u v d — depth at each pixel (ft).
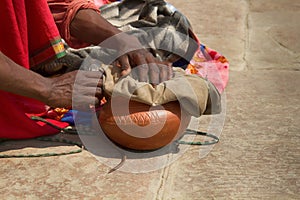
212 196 9.30
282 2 19.98
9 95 10.64
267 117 11.87
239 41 16.48
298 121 11.71
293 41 16.43
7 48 10.63
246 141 10.93
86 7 10.98
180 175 9.86
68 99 10.21
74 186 9.59
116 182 9.66
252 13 18.93
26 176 9.89
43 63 11.25
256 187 9.54
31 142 10.89
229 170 10.00
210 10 19.13
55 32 10.84
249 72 14.24
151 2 12.25
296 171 9.96
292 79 13.82
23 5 10.41
